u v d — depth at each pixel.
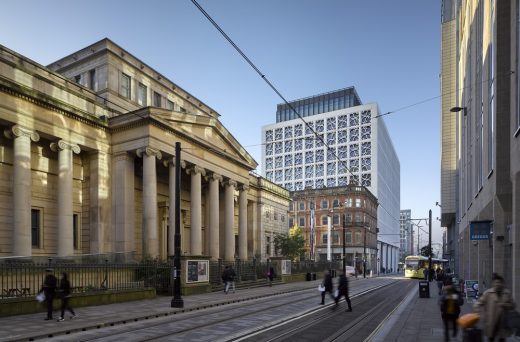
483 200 23.84
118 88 33.31
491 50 21.05
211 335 12.28
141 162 33.97
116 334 12.42
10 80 23.62
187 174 38.72
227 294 26.31
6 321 14.38
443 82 54.50
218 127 37.44
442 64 54.59
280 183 104.06
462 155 40.31
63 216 26.78
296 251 53.91
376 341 11.41
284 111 111.12
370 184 93.19
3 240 24.58
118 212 30.25
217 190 37.97
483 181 23.78
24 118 24.70
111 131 31.17
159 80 38.28
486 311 8.30
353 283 44.72
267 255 53.72
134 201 32.31
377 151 93.88
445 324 11.44
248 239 51.22
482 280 26.94
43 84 26.17
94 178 29.95
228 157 39.50
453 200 52.97
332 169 97.81
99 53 32.72
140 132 29.91
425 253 100.75
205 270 27.28
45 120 26.06
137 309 17.97
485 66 23.14
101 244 29.44
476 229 22.19
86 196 30.23
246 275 35.62
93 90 33.12
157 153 30.19
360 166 94.56
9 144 25.23
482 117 24.56
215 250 37.00
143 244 29.23
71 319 14.89
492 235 21.75
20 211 24.03
